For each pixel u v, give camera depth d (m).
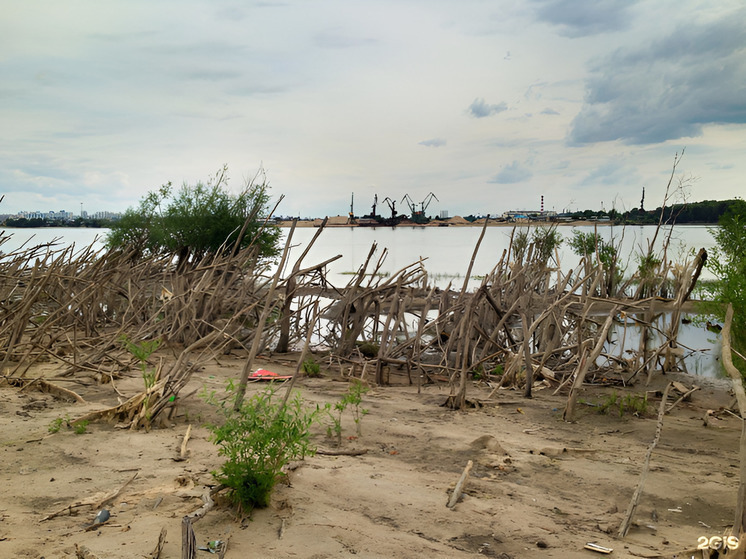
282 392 7.53
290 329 11.84
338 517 3.81
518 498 4.46
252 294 11.55
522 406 7.69
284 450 4.09
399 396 8.00
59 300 10.60
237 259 11.41
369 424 6.37
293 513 3.82
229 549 3.25
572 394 7.15
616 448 5.98
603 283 14.99
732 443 6.21
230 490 3.93
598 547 3.59
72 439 5.20
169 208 17.92
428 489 4.50
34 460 4.65
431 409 7.27
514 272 12.23
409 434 6.07
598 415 7.35
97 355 8.41
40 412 6.04
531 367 8.35
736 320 7.02
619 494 4.67
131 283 11.96
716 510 4.39
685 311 14.72
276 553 3.24
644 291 15.76
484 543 3.62
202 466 4.62
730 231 8.30
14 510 3.71
